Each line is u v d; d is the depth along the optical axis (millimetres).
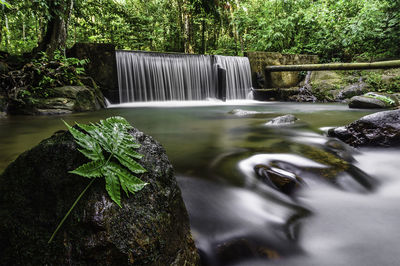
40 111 6965
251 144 3811
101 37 17781
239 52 21547
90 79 9156
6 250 968
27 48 15070
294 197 2305
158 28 20672
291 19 16219
